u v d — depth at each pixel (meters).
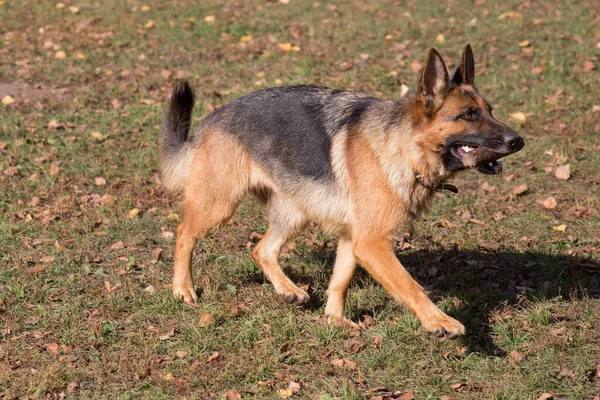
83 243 8.53
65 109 12.55
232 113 7.32
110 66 14.62
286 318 6.94
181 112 7.87
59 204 9.43
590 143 11.39
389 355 6.41
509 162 10.93
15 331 6.71
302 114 6.98
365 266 6.46
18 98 13.01
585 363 6.30
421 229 9.09
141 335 6.57
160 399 5.81
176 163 7.75
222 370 6.15
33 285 7.50
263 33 16.50
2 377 5.93
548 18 16.95
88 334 6.66
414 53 15.26
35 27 16.67
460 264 8.27
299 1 18.58
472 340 6.70
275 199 7.51
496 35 16.09
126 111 12.56
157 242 8.70
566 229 8.97
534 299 7.33
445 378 6.12
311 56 15.05
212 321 6.89
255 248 7.75
